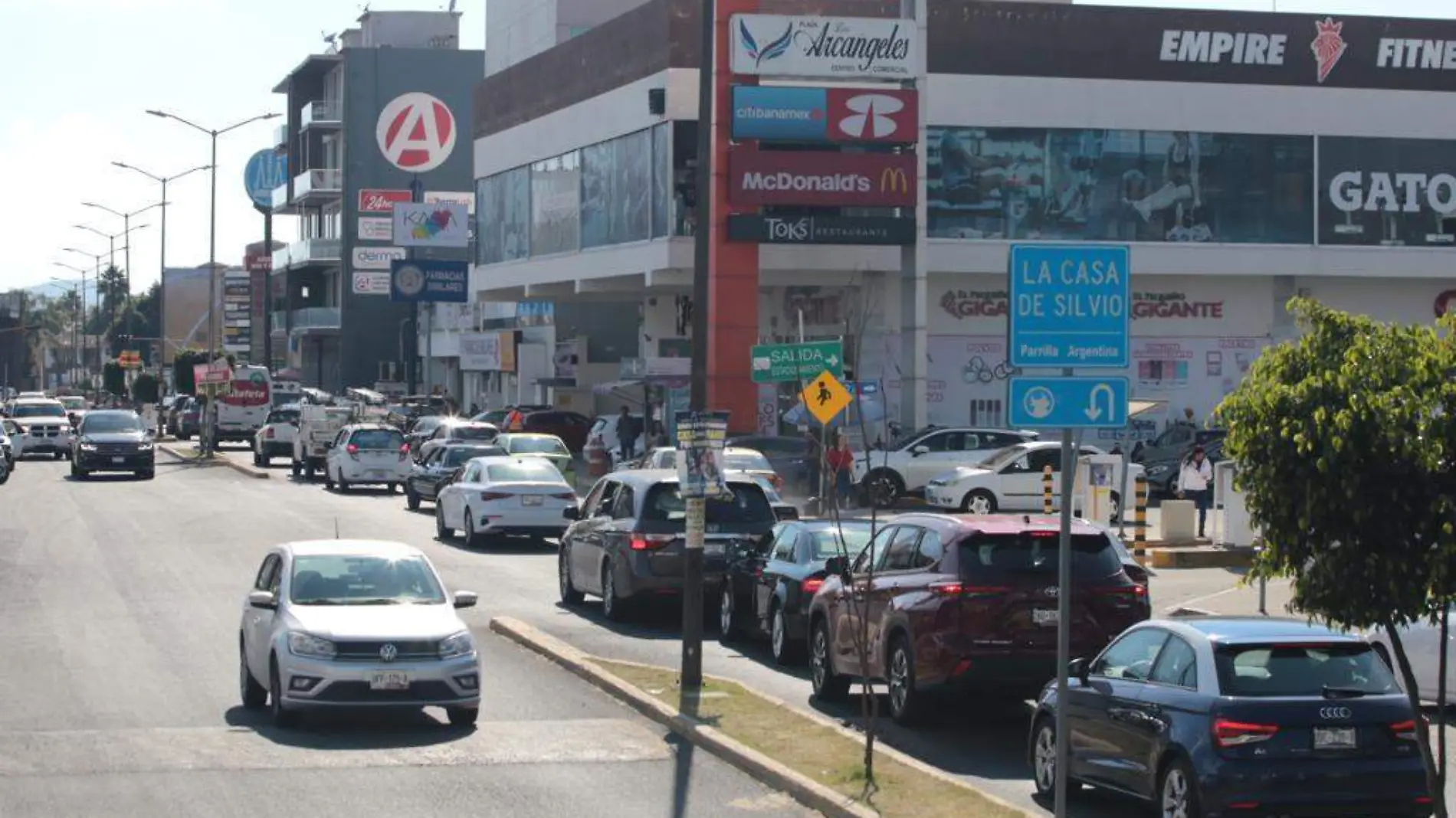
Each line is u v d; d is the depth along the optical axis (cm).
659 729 1712
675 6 5512
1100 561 1684
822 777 1432
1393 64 5822
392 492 5547
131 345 18300
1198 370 5897
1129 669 1343
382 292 9788
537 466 3803
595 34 6078
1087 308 1046
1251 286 5922
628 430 5553
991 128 5644
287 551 1819
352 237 10669
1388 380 956
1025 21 5641
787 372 3731
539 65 6588
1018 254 1040
